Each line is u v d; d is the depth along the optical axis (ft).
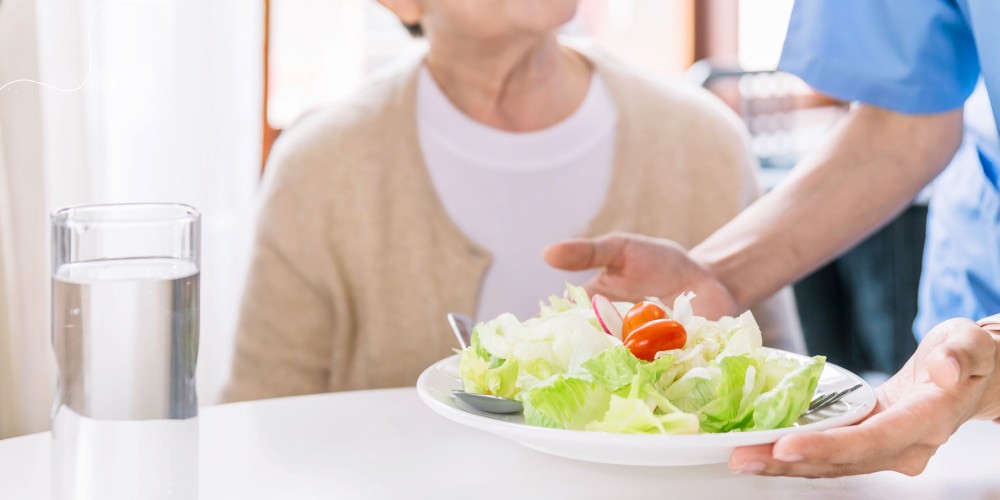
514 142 5.27
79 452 2.85
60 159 6.50
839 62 4.51
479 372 3.40
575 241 4.03
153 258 2.88
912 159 4.49
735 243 4.44
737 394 3.18
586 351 3.35
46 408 6.06
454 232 5.22
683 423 3.09
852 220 4.48
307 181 5.22
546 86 5.28
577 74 5.52
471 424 3.18
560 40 5.88
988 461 3.41
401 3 5.06
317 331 5.32
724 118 5.70
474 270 5.22
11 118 5.81
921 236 10.12
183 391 2.89
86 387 2.84
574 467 3.40
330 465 3.41
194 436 2.92
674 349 3.29
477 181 5.28
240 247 7.85
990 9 4.04
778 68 4.68
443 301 5.23
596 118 5.41
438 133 5.30
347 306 5.26
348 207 5.21
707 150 5.53
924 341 3.39
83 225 2.83
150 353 2.85
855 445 3.00
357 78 13.02
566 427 3.17
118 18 7.26
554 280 5.32
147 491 2.86
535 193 5.31
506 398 3.36
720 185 5.52
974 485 3.27
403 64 5.84
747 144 5.84
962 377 3.10
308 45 12.74
